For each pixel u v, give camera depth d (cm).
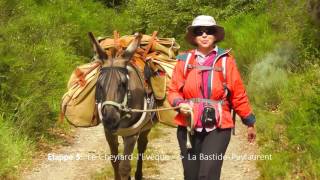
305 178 502
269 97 783
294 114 643
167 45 523
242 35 1066
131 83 431
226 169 572
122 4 1738
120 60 425
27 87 680
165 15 1434
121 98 410
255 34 1039
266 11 1134
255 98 800
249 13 1220
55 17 1177
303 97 652
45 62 751
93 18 1341
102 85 412
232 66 362
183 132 371
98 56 434
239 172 561
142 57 483
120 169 443
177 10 1430
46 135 684
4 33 731
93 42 430
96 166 590
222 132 360
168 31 1428
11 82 666
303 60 848
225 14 1310
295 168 528
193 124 354
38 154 621
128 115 421
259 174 548
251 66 923
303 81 745
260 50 948
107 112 401
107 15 1458
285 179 503
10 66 666
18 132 629
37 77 698
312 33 845
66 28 1136
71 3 1317
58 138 695
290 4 968
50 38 1026
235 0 1314
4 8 839
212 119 355
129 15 1544
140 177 537
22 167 567
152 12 1455
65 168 581
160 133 733
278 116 700
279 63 867
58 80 780
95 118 455
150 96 460
